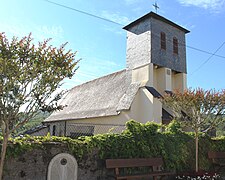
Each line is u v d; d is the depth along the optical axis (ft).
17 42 18.78
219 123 36.91
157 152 33.88
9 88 18.33
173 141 36.14
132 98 66.23
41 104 19.66
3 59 17.95
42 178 25.94
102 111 73.00
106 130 66.64
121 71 87.10
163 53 73.77
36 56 19.22
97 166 29.32
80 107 90.22
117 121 67.05
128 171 31.12
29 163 25.49
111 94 78.69
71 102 104.58
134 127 33.47
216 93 35.09
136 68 73.51
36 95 19.29
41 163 26.13
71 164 27.53
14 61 18.43
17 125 19.26
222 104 34.81
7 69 18.15
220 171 39.83
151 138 34.09
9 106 18.47
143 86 67.21
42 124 88.53
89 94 95.86
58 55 20.08
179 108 37.63
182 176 33.63
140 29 75.87
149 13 72.43
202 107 35.09
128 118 64.54
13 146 24.73
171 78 75.72
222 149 41.73
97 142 29.81
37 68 19.11
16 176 24.57
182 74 77.66
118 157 30.58
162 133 35.83
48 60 19.48
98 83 97.55
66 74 20.40
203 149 39.40
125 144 31.48
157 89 73.82
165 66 73.36
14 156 24.58
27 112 19.27
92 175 28.84
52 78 19.67
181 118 39.04
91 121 75.77
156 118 61.52
